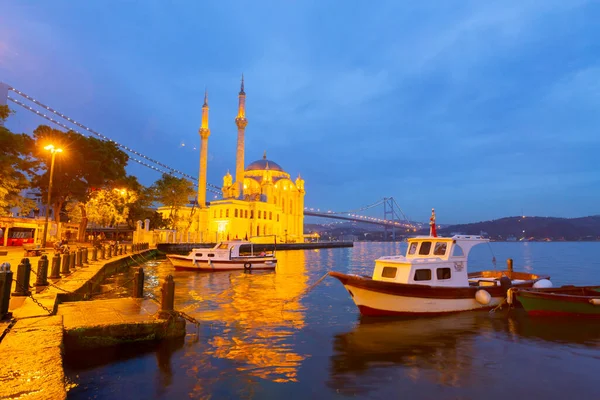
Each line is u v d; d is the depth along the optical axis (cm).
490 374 923
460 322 1453
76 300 1395
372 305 1499
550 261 5991
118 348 982
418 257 1756
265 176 11562
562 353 1091
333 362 982
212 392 772
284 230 11881
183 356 969
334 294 2131
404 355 1054
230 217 9369
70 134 4838
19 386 580
